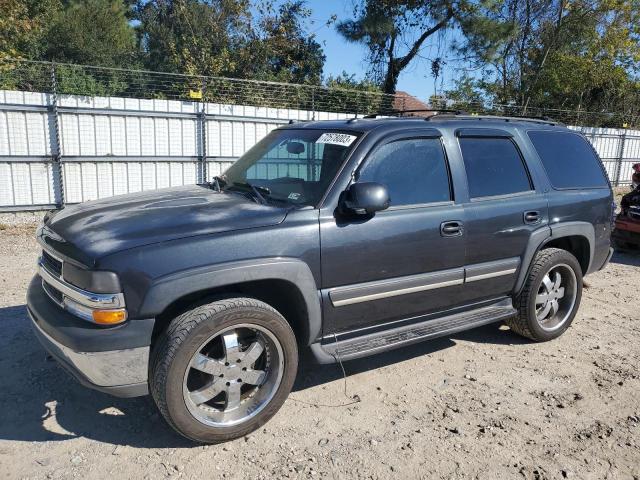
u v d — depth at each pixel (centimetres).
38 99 1070
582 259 520
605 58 2688
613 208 534
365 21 2173
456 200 407
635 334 524
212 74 2283
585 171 516
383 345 374
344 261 350
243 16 2603
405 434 341
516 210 441
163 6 3141
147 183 1212
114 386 297
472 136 434
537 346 487
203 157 1262
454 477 302
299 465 307
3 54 1336
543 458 321
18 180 1077
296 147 407
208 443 322
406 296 385
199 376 329
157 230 311
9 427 335
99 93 1272
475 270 419
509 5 2434
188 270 299
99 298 288
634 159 2133
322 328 355
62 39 2783
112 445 321
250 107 1305
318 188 358
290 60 2636
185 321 301
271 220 332
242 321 314
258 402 334
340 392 392
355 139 378
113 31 3095
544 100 2778
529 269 464
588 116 2438
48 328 307
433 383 410
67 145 1110
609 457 325
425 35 2372
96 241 303
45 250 353
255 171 418
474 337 506
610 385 414
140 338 293
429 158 403
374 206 340
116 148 1162
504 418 363
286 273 326
